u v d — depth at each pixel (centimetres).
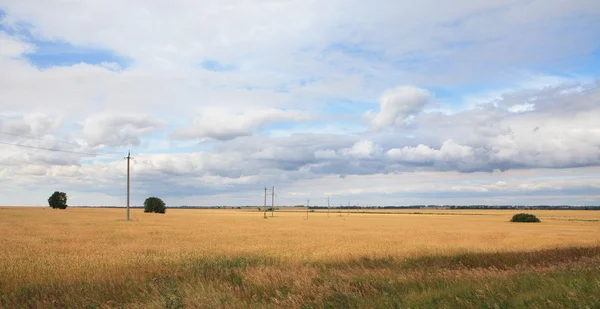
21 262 2233
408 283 1207
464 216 17438
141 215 13688
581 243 3625
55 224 7288
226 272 1541
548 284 1063
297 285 1175
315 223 9488
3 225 6838
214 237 4631
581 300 870
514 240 4275
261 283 1269
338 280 1259
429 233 5719
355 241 4125
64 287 1335
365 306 959
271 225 8144
